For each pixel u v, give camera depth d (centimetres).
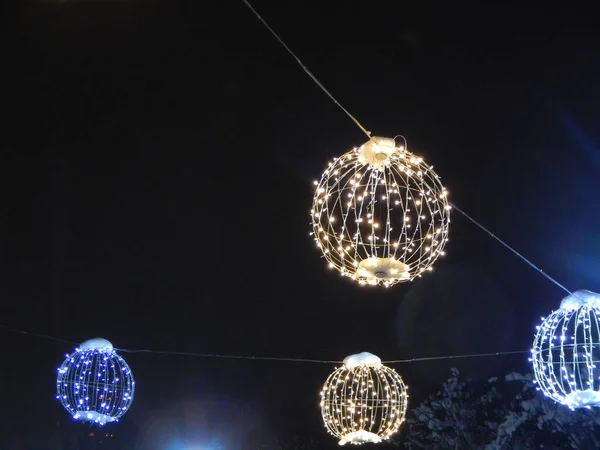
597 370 621
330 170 582
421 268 579
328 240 578
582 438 788
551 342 609
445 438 973
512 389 957
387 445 1127
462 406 976
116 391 948
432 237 570
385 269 536
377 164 551
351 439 849
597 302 589
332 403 888
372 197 570
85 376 962
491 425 904
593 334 652
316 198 586
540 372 618
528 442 852
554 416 802
